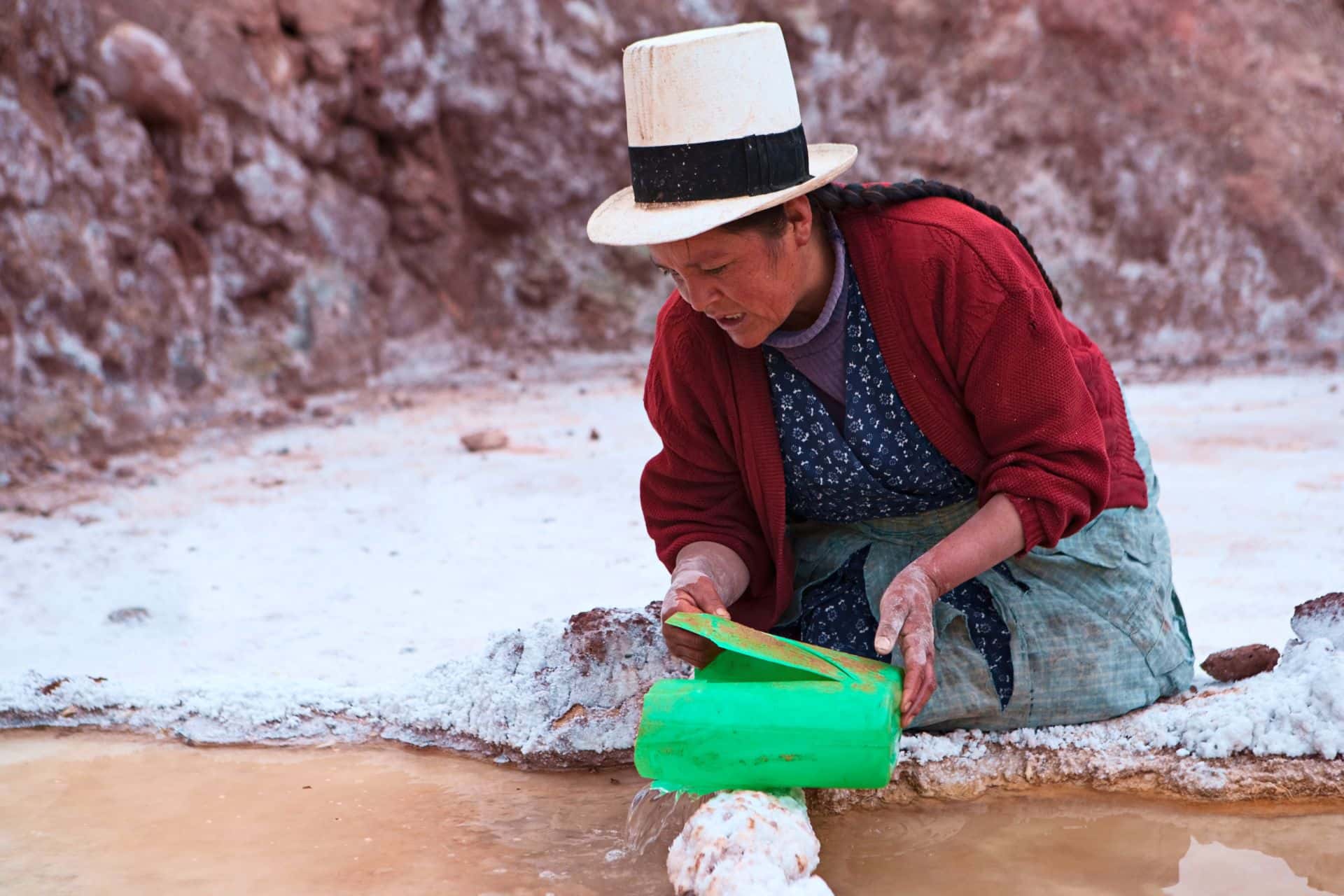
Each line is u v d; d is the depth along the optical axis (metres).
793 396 2.85
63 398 7.41
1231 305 10.29
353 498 6.30
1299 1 10.89
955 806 2.98
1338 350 9.74
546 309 10.63
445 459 7.11
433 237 10.28
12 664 4.11
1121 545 3.06
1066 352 2.68
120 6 8.40
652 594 4.61
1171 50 10.59
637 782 3.21
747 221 2.46
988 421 2.72
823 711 2.52
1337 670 3.02
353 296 9.70
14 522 6.02
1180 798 2.95
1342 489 5.62
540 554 5.21
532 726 3.35
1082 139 10.60
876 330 2.72
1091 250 10.55
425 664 3.98
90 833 2.98
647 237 2.42
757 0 10.71
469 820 3.01
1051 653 3.03
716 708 2.56
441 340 10.20
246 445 7.66
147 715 3.63
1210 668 3.34
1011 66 10.70
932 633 2.58
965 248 2.64
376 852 2.84
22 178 7.47
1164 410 7.88
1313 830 2.81
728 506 3.05
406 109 10.02
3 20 7.49
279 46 9.30
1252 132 10.45
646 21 10.58
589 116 10.48
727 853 2.45
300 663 4.04
